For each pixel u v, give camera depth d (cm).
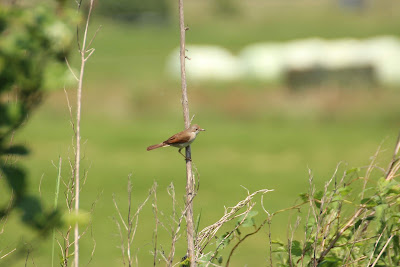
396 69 4784
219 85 4803
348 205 439
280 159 2622
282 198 1791
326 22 11412
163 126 3403
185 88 438
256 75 5272
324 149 2816
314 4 14200
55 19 205
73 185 386
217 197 1823
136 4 10306
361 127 3338
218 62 5250
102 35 8544
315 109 3644
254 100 3819
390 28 10212
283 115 3612
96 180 2127
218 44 8675
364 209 421
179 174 2295
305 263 419
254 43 8831
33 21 202
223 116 3638
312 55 5162
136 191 1888
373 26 10619
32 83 199
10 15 201
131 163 2514
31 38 200
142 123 3494
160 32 9762
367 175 433
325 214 420
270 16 12644
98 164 2470
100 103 3734
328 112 3625
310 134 3200
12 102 197
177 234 426
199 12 12769
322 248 418
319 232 422
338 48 5847
